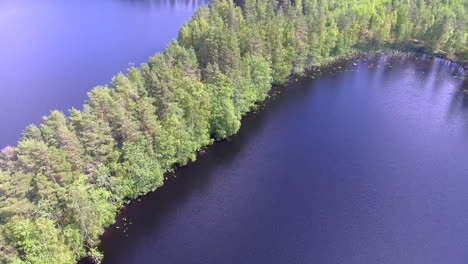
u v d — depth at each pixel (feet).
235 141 369.50
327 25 552.82
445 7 607.78
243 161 343.67
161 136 290.97
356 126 403.54
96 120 261.44
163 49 597.11
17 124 415.44
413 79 514.68
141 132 281.95
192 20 504.02
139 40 636.48
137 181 278.87
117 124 276.82
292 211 292.40
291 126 399.03
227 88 350.43
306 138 379.96
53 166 224.74
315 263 252.42
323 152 360.28
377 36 582.76
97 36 650.84
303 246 264.11
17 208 204.13
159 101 309.22
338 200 304.09
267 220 284.20
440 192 315.78
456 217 291.38
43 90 478.18
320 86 485.56
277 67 453.17
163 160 302.04
